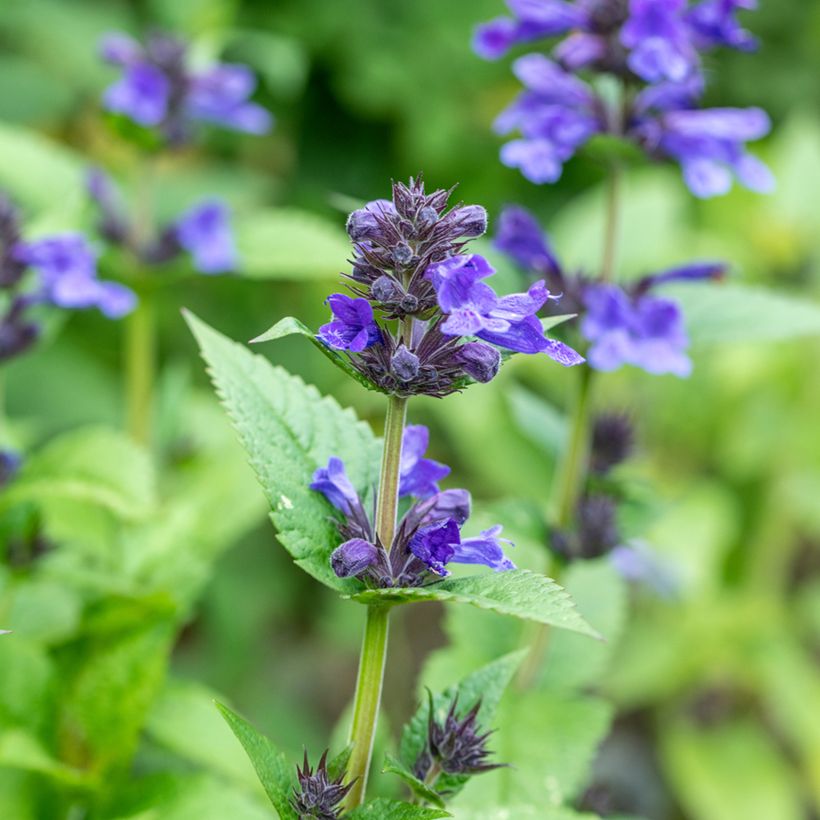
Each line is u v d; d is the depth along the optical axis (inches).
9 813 26.4
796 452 48.6
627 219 44.9
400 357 22.5
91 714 26.8
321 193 56.4
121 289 28.7
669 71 26.9
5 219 27.9
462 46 55.3
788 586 55.6
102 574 27.6
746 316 28.2
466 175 57.5
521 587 22.4
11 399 42.0
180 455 33.9
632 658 46.8
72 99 48.0
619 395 49.8
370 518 23.7
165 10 47.6
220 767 27.0
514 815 24.8
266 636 47.8
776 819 44.6
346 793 23.2
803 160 53.6
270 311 49.4
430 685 28.1
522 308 22.4
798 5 62.8
